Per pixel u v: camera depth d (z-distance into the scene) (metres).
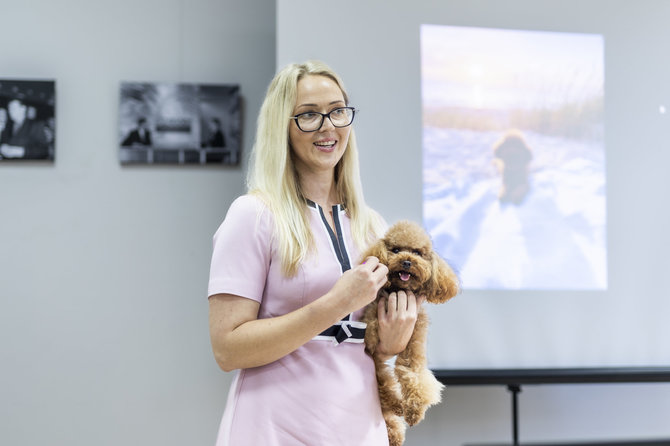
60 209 3.03
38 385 2.97
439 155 2.88
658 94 3.02
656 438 2.91
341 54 2.84
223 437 1.25
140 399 3.01
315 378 1.25
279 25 2.81
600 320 2.92
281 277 1.28
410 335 1.30
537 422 2.94
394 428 1.39
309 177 1.41
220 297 1.24
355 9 2.86
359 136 2.84
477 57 2.94
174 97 3.07
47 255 3.01
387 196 2.83
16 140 2.97
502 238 2.90
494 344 2.86
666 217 2.99
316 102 1.33
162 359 3.04
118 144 3.07
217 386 3.05
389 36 2.88
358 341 1.32
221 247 1.27
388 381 1.35
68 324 3.00
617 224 2.97
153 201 3.08
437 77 2.90
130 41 3.11
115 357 3.02
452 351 2.84
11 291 2.98
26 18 3.05
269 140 1.35
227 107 3.10
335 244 1.35
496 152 2.92
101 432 2.98
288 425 1.22
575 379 2.76
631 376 2.79
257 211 1.29
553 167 2.95
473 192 2.89
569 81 2.99
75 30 3.08
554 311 2.90
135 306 3.04
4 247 2.98
